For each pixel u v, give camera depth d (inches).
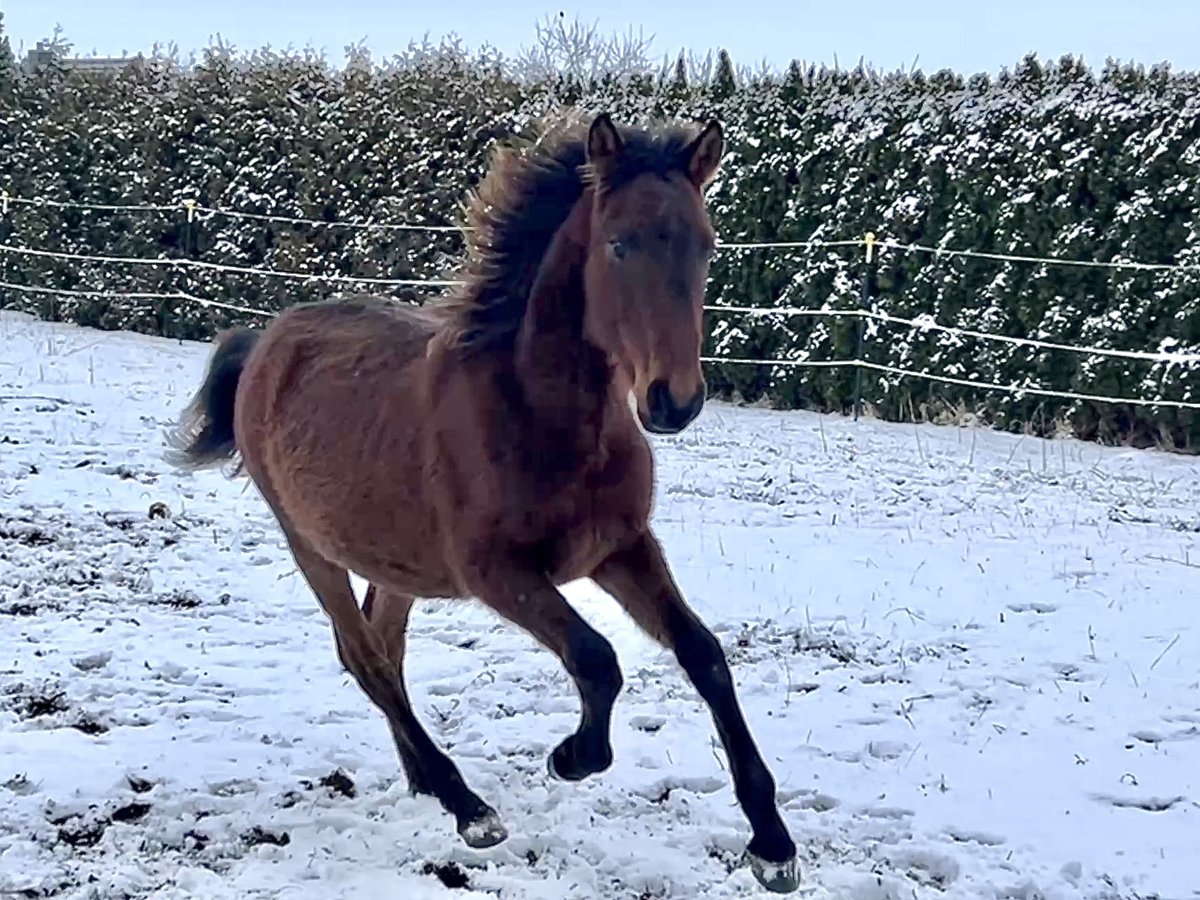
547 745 185.5
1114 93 439.5
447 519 144.8
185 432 198.5
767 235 517.3
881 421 484.7
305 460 164.9
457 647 228.1
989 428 468.4
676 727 192.2
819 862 152.0
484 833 153.6
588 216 139.9
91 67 777.6
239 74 652.7
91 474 332.2
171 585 252.1
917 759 181.6
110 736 181.3
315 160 613.0
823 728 192.4
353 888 143.6
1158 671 215.8
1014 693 206.5
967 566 275.7
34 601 238.2
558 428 138.4
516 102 575.2
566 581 146.9
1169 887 146.5
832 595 254.5
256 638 226.4
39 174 698.2
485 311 146.4
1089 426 453.4
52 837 151.8
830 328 501.0
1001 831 159.8
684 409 126.2
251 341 195.8
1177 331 429.1
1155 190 430.6
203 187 652.7
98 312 684.7
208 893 141.0
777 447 416.2
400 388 154.0
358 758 178.9
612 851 153.5
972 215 466.3
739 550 285.9
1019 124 456.8
